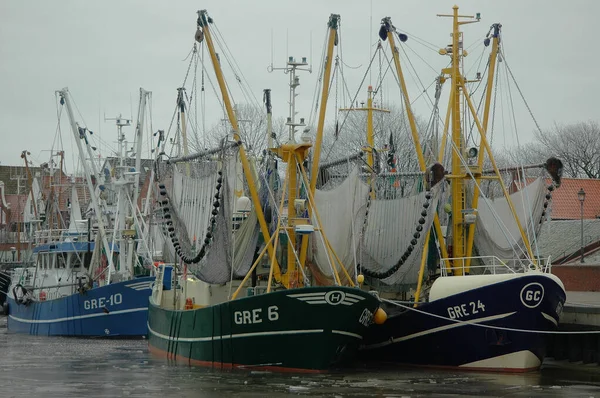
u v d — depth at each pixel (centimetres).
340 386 2397
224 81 2855
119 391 2381
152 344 3462
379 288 3073
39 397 2306
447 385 2442
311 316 2559
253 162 3059
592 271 4403
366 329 2733
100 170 5241
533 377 2616
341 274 2900
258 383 2441
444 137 3144
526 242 2911
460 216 3069
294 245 2786
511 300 2655
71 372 2812
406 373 2700
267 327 2605
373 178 2966
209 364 2798
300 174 2939
